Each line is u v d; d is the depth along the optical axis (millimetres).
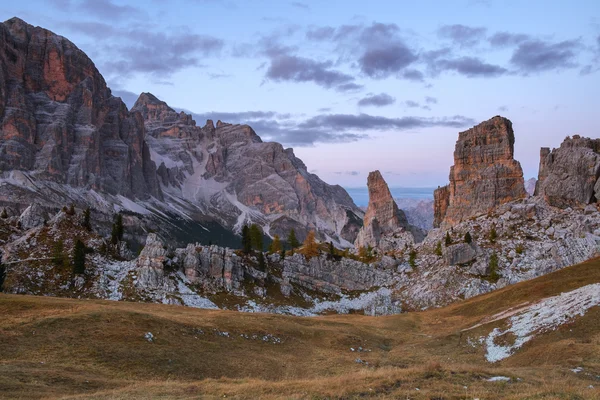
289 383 41125
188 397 36906
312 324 96062
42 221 165125
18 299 76125
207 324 77375
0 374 43375
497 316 86812
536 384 38875
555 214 169750
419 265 171500
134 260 144125
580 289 75688
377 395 34875
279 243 193000
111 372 51281
